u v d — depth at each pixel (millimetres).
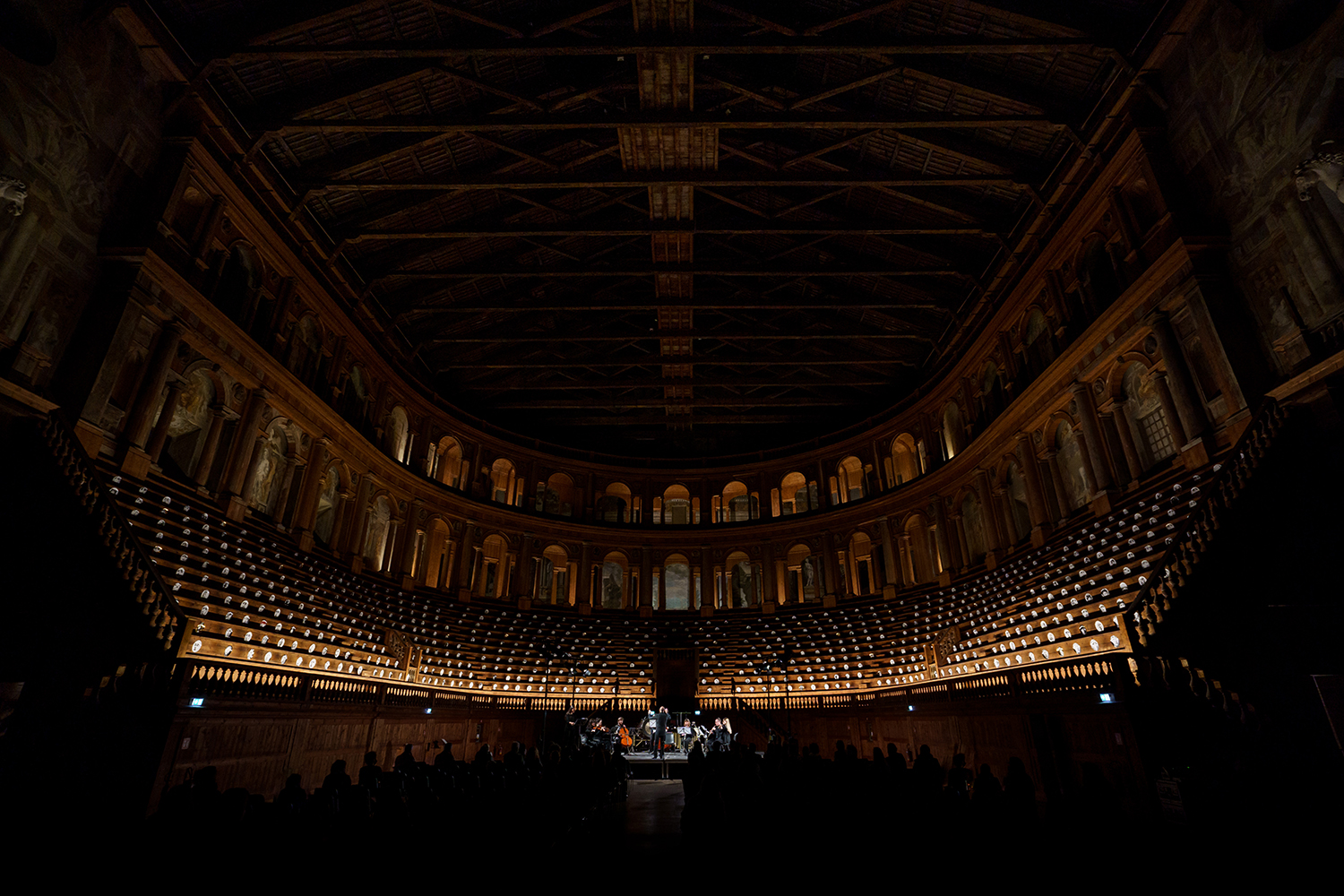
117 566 13383
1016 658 22422
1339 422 13133
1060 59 20688
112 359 16688
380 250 28547
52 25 15766
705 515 42375
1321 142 14805
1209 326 16953
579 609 38469
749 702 32312
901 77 22766
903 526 35344
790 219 30109
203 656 16391
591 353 38156
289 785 8992
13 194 14844
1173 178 18781
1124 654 13883
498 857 9203
